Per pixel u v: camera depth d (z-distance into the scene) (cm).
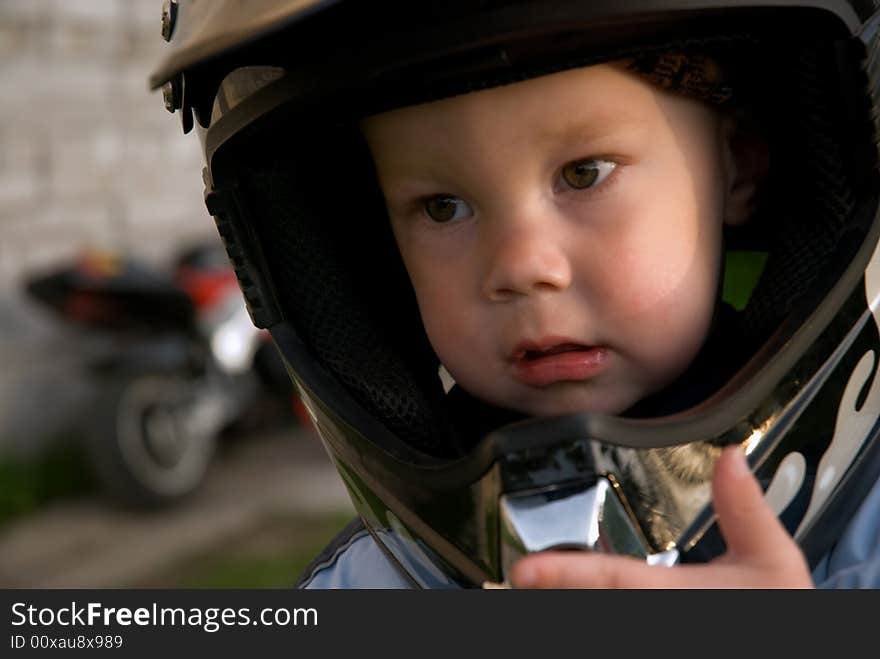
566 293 146
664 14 131
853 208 151
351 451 158
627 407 152
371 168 174
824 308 146
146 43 787
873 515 150
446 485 142
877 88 144
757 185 162
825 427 146
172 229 805
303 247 167
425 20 131
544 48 135
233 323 693
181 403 655
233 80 147
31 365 672
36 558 591
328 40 136
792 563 127
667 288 146
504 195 145
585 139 142
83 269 658
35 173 712
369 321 170
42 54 716
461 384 157
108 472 628
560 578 124
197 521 628
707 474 137
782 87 151
